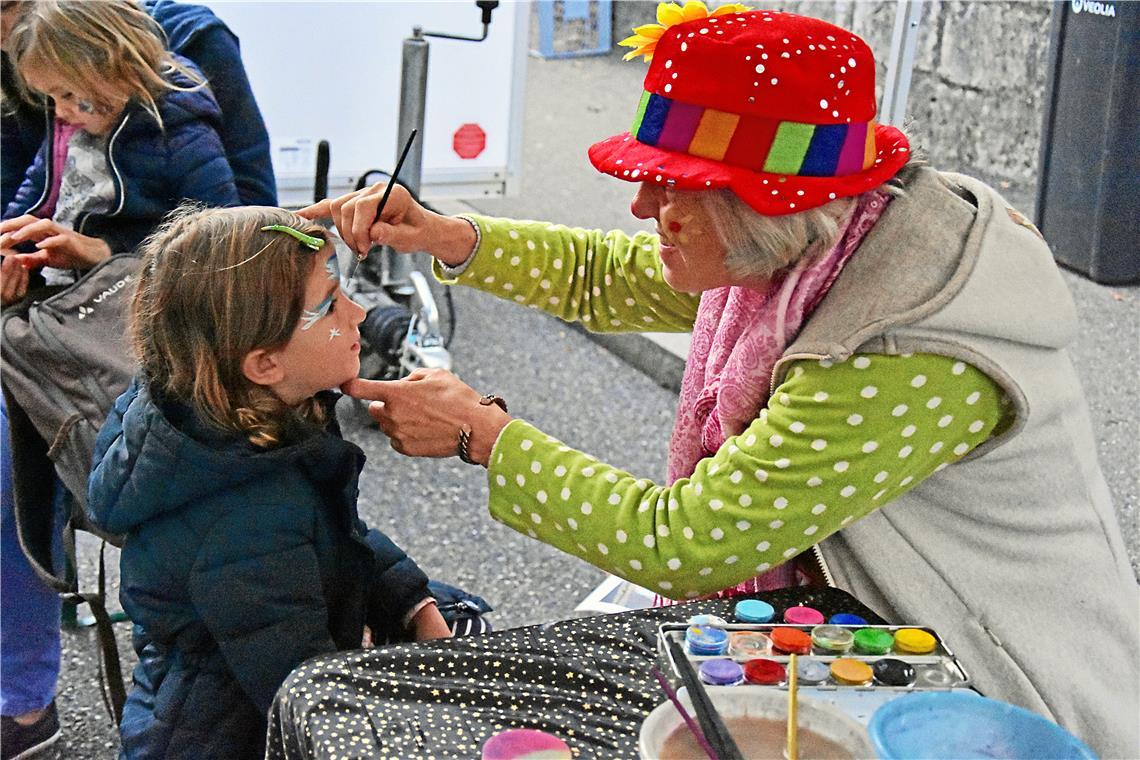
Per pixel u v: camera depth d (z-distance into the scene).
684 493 1.23
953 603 1.29
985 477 1.26
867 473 1.17
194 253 1.28
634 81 5.58
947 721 0.96
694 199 1.17
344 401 3.24
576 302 1.61
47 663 1.96
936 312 1.15
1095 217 2.62
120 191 2.01
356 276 3.32
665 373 3.56
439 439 1.34
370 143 3.39
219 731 1.40
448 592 1.71
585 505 1.25
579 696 1.11
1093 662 1.31
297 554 1.35
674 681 1.07
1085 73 2.52
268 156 2.34
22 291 1.97
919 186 1.22
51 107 2.07
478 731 1.06
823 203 1.14
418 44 3.07
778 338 1.23
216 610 1.33
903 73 2.34
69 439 1.69
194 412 1.32
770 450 1.18
